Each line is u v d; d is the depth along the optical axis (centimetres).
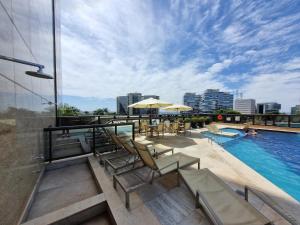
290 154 575
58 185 297
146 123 833
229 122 1310
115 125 473
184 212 210
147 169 331
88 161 395
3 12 167
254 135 874
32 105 279
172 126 831
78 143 515
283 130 910
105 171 329
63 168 374
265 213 205
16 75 199
